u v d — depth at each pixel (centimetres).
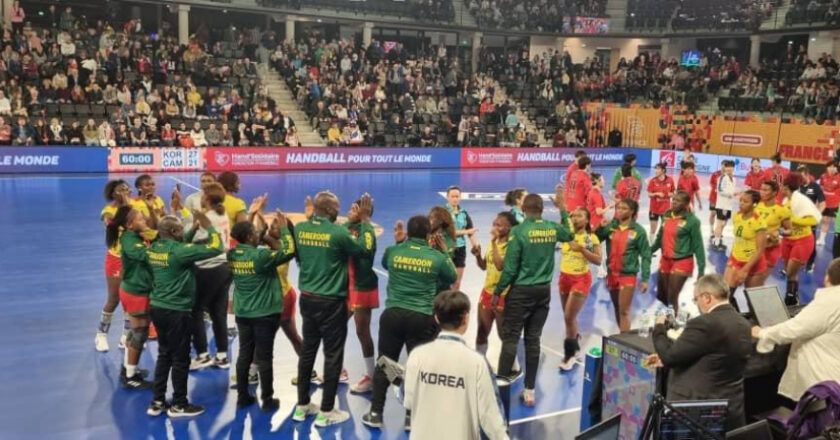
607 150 2944
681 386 441
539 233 615
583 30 3472
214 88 2533
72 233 1298
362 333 641
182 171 2259
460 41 3597
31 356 716
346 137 2533
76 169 2116
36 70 2256
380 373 577
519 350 785
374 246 609
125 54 2433
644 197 2094
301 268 577
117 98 2302
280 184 2048
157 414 595
